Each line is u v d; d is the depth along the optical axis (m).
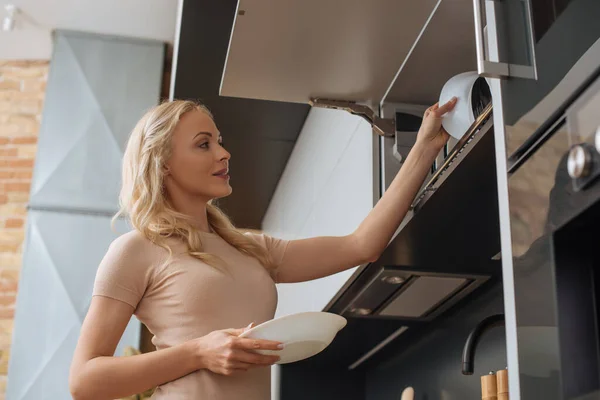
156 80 4.99
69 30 5.00
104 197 4.79
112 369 1.42
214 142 1.70
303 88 2.44
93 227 4.74
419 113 2.46
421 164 1.90
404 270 2.45
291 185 4.07
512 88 1.30
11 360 4.50
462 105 1.83
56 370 4.51
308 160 3.62
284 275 1.80
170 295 1.51
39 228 4.70
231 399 1.45
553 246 1.13
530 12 1.26
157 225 1.57
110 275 1.51
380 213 1.87
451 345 2.84
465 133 1.68
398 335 3.30
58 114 4.89
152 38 5.05
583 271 1.05
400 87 2.38
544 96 1.19
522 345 1.19
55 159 4.82
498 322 2.08
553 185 1.13
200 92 3.61
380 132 2.38
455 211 1.98
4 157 5.14
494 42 1.36
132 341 4.55
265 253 1.72
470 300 2.69
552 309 1.11
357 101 2.51
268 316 1.56
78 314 4.60
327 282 2.92
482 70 1.31
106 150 4.86
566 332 1.08
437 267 2.44
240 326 1.50
